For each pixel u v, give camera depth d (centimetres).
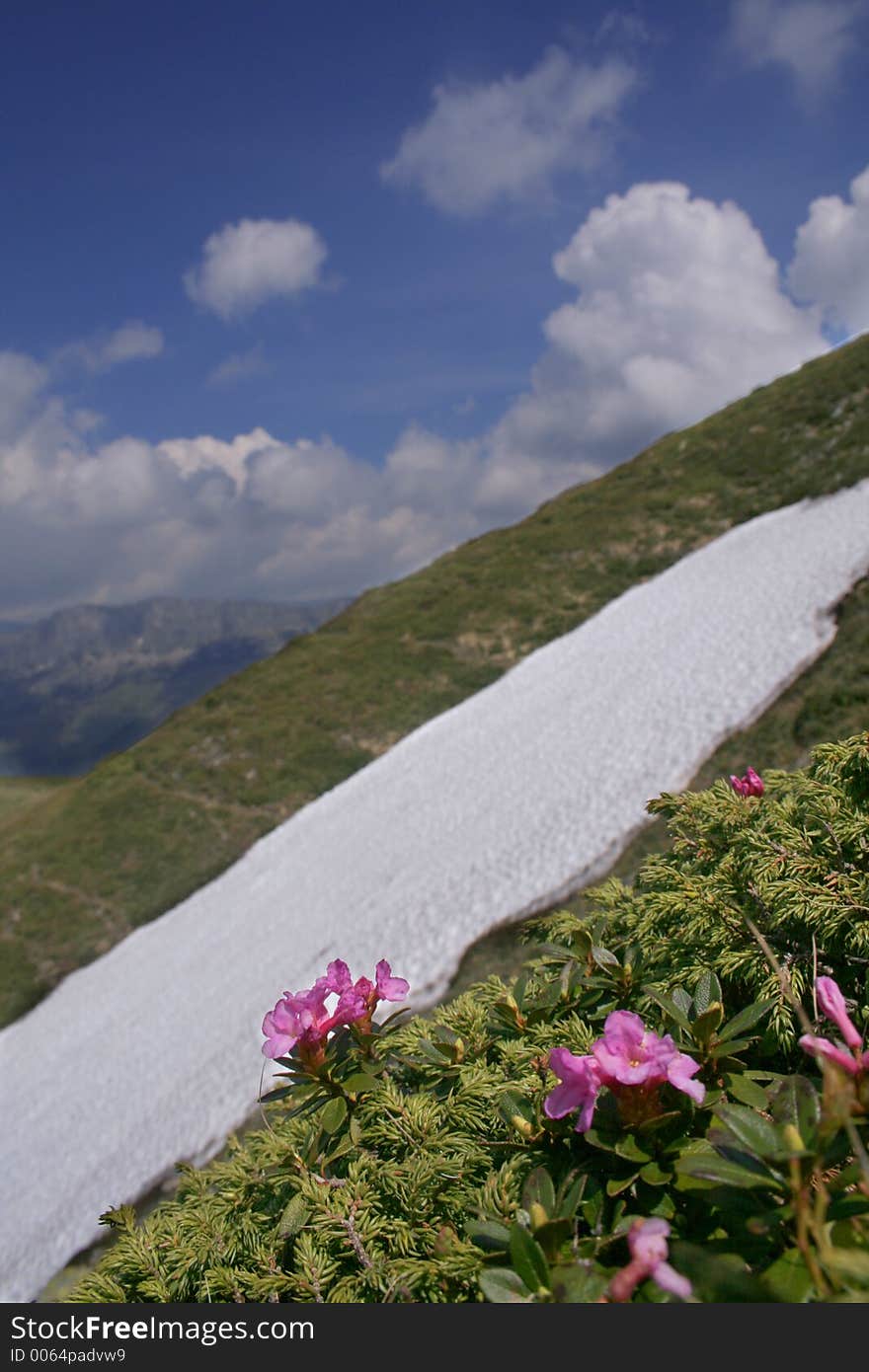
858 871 302
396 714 5141
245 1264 268
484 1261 210
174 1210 309
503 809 3180
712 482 5588
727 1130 206
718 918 315
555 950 348
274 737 5391
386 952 2594
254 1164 313
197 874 4544
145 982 3709
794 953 293
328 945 2953
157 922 4309
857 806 327
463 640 5575
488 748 4016
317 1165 280
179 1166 342
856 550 3200
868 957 282
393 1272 228
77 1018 3716
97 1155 2531
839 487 4350
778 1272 165
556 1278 179
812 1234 173
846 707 2277
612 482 6719
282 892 3812
